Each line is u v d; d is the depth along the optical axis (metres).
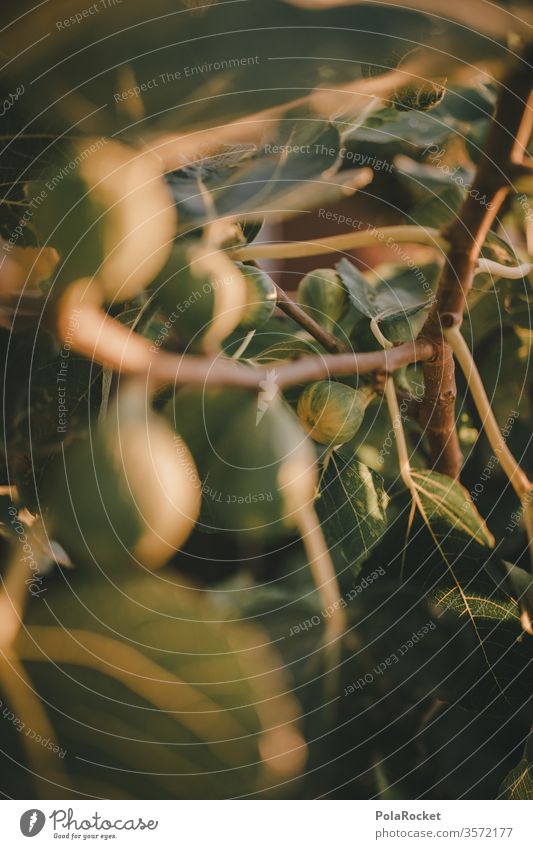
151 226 0.29
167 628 0.32
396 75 0.35
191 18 0.32
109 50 0.31
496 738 0.39
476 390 0.37
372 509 0.37
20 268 0.31
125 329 0.30
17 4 0.31
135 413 0.30
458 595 0.39
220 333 0.31
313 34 0.33
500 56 0.35
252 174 0.34
